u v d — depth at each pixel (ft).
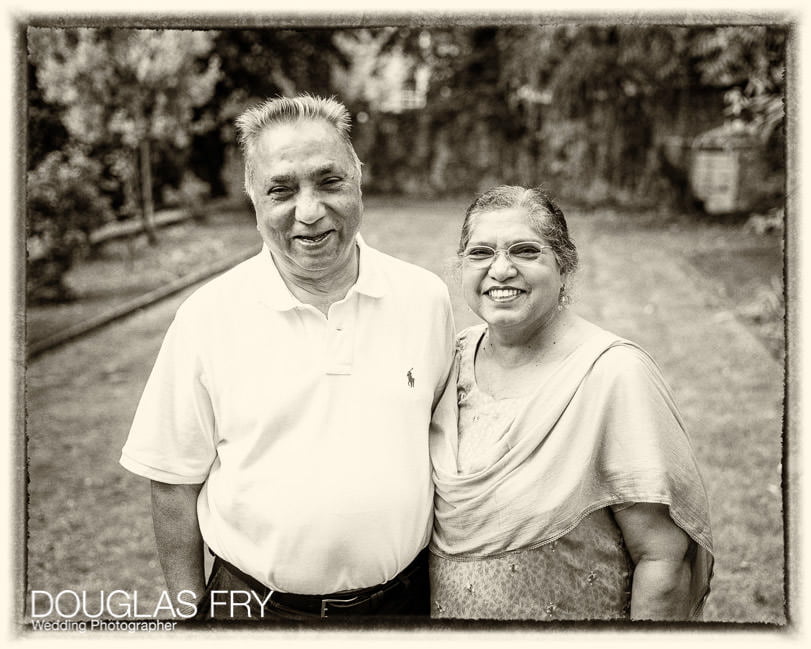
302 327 7.02
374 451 6.89
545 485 6.55
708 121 52.37
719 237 43.09
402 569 7.22
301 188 6.65
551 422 6.57
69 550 14.29
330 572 6.94
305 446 6.85
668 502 6.33
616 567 6.73
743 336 25.16
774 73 25.75
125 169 39.22
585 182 56.08
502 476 6.65
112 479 17.35
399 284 7.32
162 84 36.17
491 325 7.12
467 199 63.31
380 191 67.67
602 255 39.17
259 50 52.75
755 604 11.85
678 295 30.63
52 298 31.35
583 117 54.44
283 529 6.85
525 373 6.94
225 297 7.11
